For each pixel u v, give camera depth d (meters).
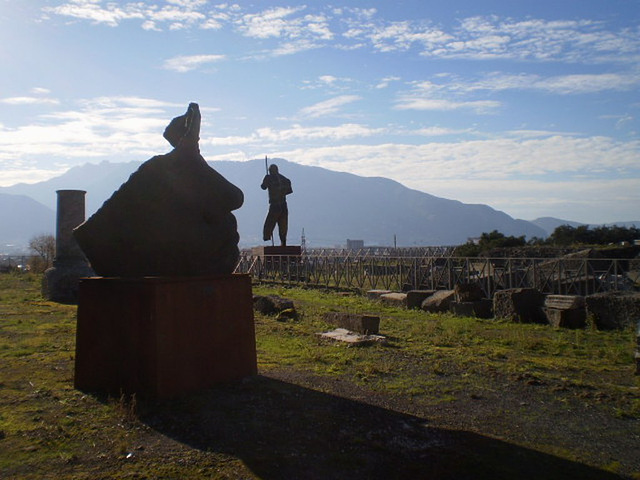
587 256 22.39
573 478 5.14
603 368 9.10
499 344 11.02
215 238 7.69
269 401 6.64
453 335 11.71
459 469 5.20
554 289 17.33
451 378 8.27
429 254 36.03
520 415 6.73
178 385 6.68
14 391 6.92
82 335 7.15
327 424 6.05
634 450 5.79
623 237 40.12
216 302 7.25
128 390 6.73
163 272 7.35
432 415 6.59
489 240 39.53
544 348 10.65
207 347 7.09
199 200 7.62
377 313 15.73
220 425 5.85
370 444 5.62
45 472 4.82
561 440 6.00
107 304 6.96
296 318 13.92
